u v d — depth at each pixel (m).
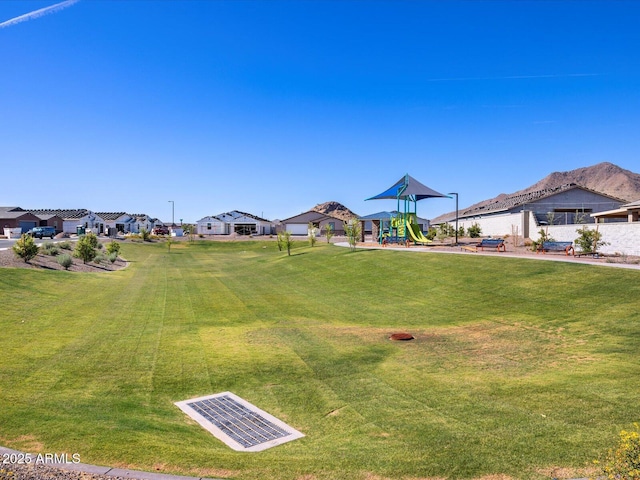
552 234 30.16
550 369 8.70
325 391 8.05
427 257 25.17
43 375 8.45
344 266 27.08
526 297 15.15
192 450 5.53
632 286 14.06
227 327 13.68
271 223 93.81
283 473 5.00
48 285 19.34
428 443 5.76
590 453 5.26
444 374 8.74
